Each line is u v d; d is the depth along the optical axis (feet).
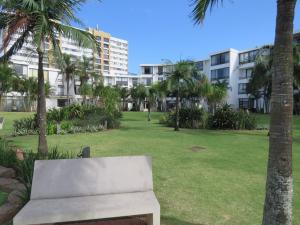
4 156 23.85
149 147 41.88
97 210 12.47
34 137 51.01
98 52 31.81
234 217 17.19
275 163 11.66
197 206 18.79
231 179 25.14
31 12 27.43
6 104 204.23
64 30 29.04
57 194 13.93
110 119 69.87
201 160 32.83
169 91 71.61
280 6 11.39
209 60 230.89
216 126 73.82
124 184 14.58
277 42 11.50
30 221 11.90
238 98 214.07
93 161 14.67
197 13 17.35
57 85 229.45
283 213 11.63
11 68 166.40
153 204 13.03
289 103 11.44
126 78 295.07
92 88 171.63
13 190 17.97
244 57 211.00
